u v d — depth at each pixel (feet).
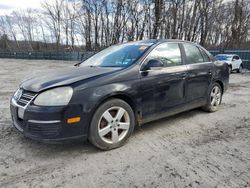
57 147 10.28
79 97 8.92
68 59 111.86
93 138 9.48
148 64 10.93
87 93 9.10
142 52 11.57
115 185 7.53
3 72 47.57
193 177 8.00
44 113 8.50
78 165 8.77
